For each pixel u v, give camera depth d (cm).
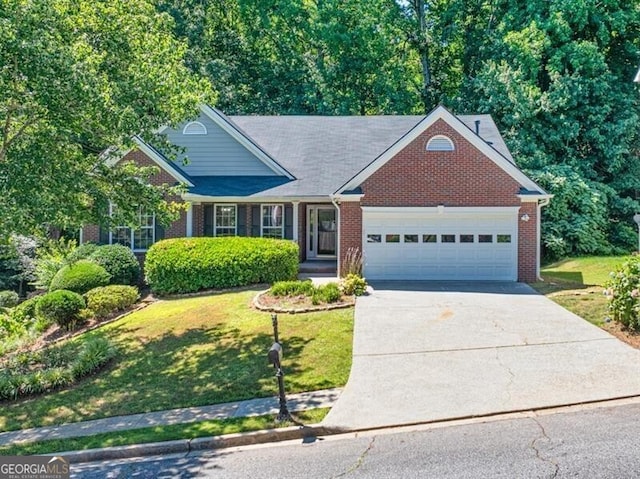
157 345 1057
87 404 801
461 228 1584
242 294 1418
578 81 2469
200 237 1741
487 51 2867
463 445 558
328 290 1288
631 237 2367
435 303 1254
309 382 794
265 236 1870
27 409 803
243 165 1911
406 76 3378
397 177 1586
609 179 2617
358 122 2191
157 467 568
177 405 760
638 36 2702
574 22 2580
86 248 1675
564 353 854
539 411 645
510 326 1030
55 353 1047
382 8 3325
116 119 973
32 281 1941
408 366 828
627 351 854
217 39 3350
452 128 1570
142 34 1133
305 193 1747
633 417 607
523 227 1564
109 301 1336
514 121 2466
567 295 1311
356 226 1611
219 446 616
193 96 1209
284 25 3456
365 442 589
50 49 830
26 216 867
